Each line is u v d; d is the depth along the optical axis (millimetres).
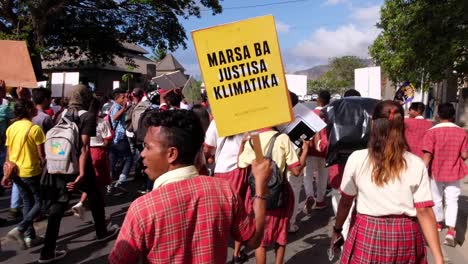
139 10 24156
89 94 5074
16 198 6293
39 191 5191
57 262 4750
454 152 5258
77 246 5258
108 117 8055
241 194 4434
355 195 2842
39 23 20828
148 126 1922
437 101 21750
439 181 5309
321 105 7109
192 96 9383
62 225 6074
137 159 8781
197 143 1921
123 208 6973
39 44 21156
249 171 4352
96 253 5043
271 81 1986
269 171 2129
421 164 2658
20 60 6164
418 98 26391
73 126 4754
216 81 1967
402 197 2611
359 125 4414
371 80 9461
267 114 1992
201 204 1847
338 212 3008
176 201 1793
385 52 13812
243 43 1967
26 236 5168
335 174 4852
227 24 1959
